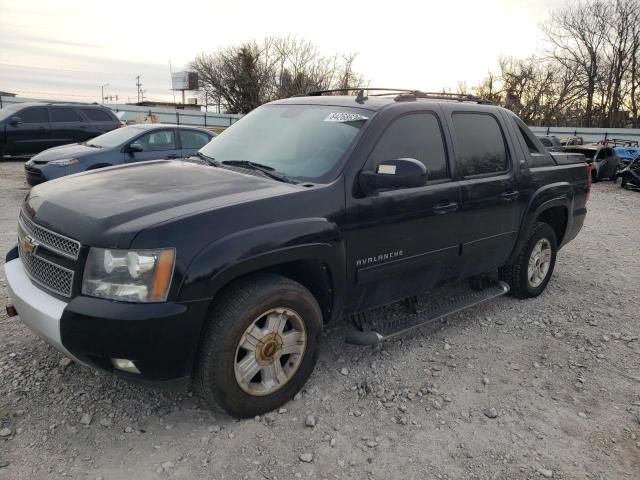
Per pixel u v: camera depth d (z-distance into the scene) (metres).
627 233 8.74
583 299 5.15
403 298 3.75
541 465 2.73
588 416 3.18
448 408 3.19
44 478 2.44
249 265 2.68
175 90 58.12
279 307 2.89
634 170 15.97
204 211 2.63
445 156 3.83
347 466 2.64
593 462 2.77
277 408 3.05
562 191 4.92
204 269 2.54
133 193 2.89
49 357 3.44
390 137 3.47
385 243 3.39
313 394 3.22
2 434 2.69
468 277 4.28
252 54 42.03
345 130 3.42
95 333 2.45
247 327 2.77
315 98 4.06
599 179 18.73
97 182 3.15
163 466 2.56
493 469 2.68
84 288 2.52
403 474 2.61
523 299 5.02
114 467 2.54
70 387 3.13
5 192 10.08
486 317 4.58
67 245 2.63
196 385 2.78
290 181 3.18
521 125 4.75
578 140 28.38
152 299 2.47
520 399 3.32
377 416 3.06
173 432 2.81
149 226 2.49
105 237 2.48
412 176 3.03
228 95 44.34
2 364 3.33
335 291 3.18
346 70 41.22
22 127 13.95
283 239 2.79
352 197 3.17
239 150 3.76
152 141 9.70
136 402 3.04
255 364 2.87
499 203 4.22
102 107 15.41
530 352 3.97
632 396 3.43
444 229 3.78
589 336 4.29
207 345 2.68
